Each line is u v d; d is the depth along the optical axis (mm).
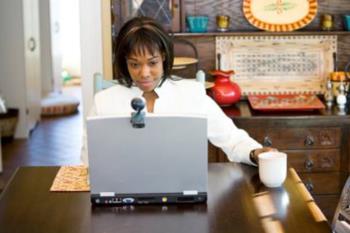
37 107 6832
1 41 6047
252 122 3348
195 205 1905
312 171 3410
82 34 3793
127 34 1908
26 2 6152
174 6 3703
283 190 2023
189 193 1902
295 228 1729
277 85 3787
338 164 3406
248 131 3365
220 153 3342
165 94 2129
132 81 2074
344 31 3658
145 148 1855
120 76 2088
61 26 9812
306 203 1909
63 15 9828
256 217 1809
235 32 3662
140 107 1810
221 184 2082
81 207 1908
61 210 1887
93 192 1904
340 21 3770
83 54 3812
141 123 1826
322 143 3383
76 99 7645
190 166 1878
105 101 2129
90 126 1842
